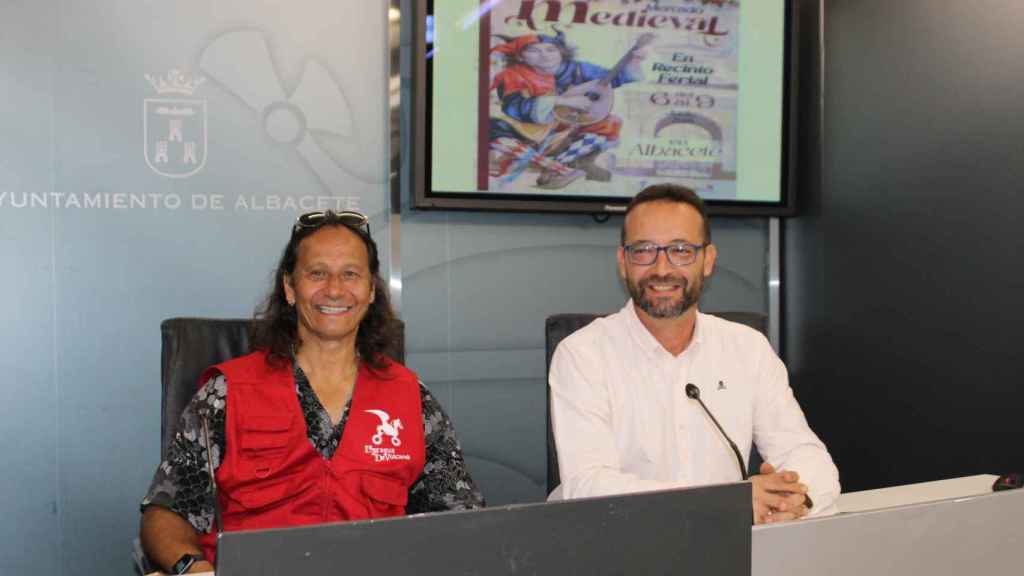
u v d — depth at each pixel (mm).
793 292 3135
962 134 2408
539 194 2828
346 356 1714
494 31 2752
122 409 2518
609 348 1872
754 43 3012
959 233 2418
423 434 1718
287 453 1596
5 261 2406
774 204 3061
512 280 2898
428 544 688
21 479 2434
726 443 1853
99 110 2469
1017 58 2227
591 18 2852
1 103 2383
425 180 2703
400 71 2730
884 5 2697
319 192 2678
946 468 2463
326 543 664
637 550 746
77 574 2484
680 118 2957
